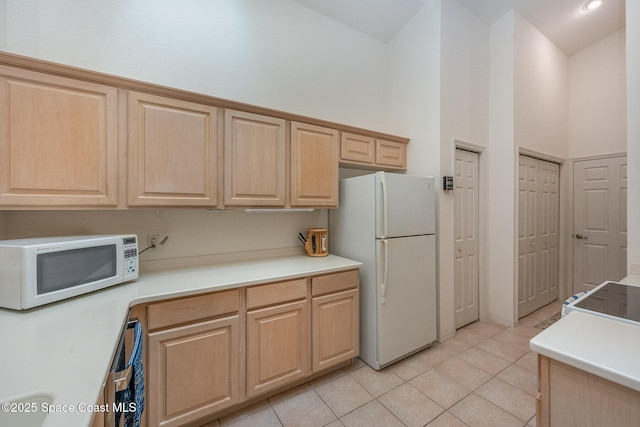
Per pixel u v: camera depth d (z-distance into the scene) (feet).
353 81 9.14
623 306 3.81
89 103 4.50
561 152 11.53
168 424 4.47
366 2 8.25
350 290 6.61
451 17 8.46
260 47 7.34
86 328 3.20
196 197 5.48
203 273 5.72
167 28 6.14
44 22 5.04
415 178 7.36
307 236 7.95
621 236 10.68
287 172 6.60
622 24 10.28
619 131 10.71
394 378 6.40
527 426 4.97
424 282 7.52
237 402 5.10
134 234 5.29
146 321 4.33
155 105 5.05
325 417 5.22
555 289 11.82
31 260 3.65
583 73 11.59
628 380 2.15
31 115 4.08
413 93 8.95
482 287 9.61
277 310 5.53
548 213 11.31
